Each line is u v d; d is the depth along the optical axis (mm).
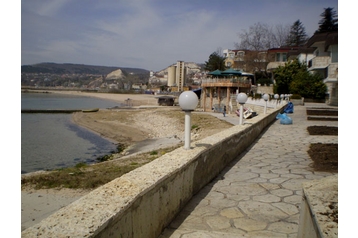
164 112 47219
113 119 44875
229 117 36812
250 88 46344
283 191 5250
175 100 79438
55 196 9688
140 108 63031
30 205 8969
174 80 130500
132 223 2596
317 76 38812
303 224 2717
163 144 25156
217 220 3973
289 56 54875
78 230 1962
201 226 3754
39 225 2033
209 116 37781
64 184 10797
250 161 7586
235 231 3668
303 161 7602
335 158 7816
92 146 26000
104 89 176875
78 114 51562
